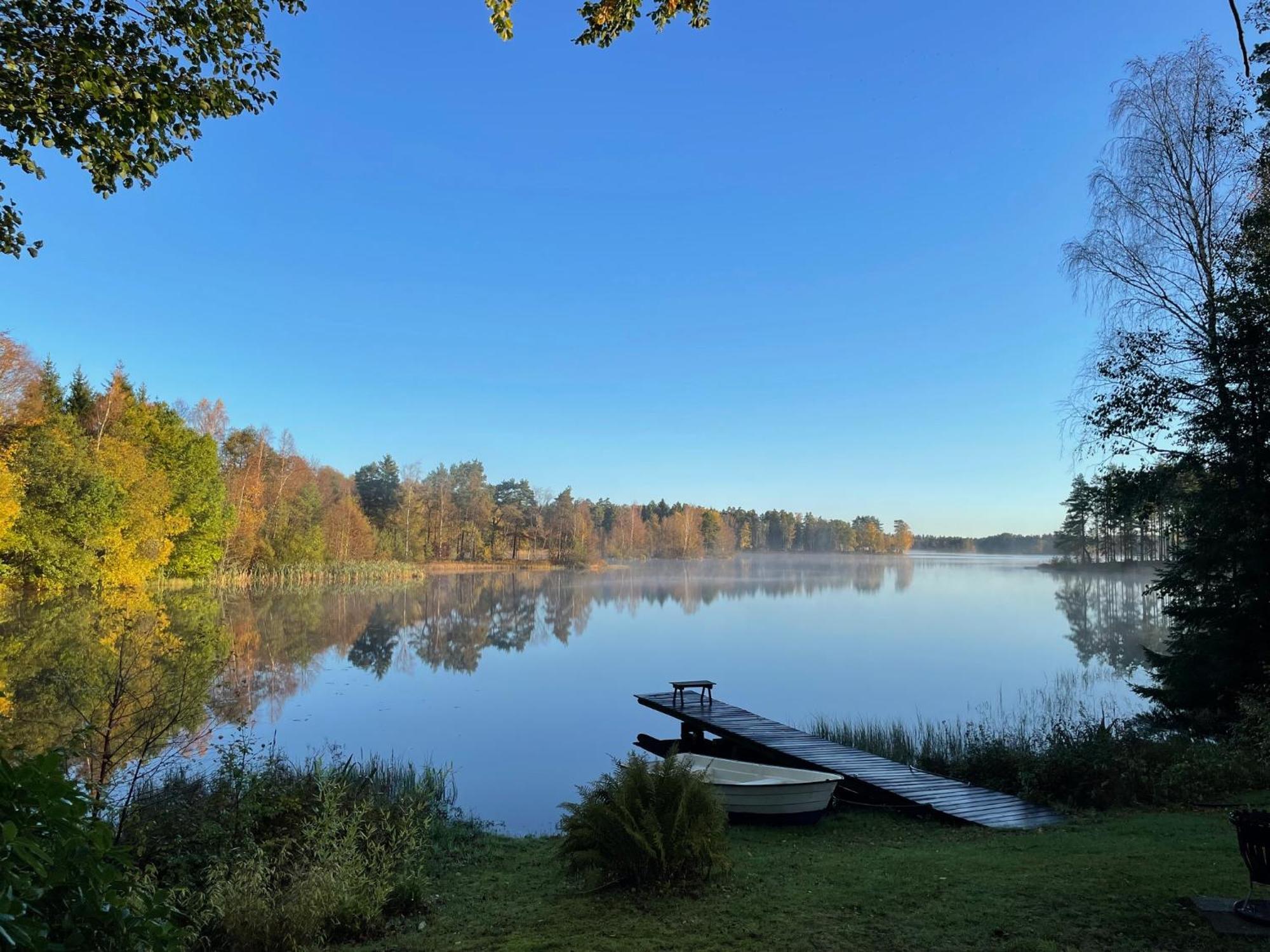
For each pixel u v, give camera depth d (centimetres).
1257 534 1446
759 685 2102
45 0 462
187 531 4628
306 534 6119
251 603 4366
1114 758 1020
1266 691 1214
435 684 2108
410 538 8531
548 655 2705
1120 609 4494
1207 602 1542
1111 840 760
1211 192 1568
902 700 1892
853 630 3488
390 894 605
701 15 538
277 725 1564
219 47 523
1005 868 640
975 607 4662
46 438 3434
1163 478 1555
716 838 630
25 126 472
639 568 11750
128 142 513
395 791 1044
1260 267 1348
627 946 486
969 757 1196
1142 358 1559
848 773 1116
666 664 2503
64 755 272
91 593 3612
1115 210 1664
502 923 562
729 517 17088
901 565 13600
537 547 10562
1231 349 1410
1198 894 530
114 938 230
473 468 10525
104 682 1450
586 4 525
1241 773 1020
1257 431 1431
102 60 472
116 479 3694
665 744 1440
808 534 18600
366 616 3972
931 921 507
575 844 630
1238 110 1473
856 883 611
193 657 2180
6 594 3278
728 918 532
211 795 729
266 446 6612
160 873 586
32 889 198
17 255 516
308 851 648
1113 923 483
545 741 1486
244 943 507
